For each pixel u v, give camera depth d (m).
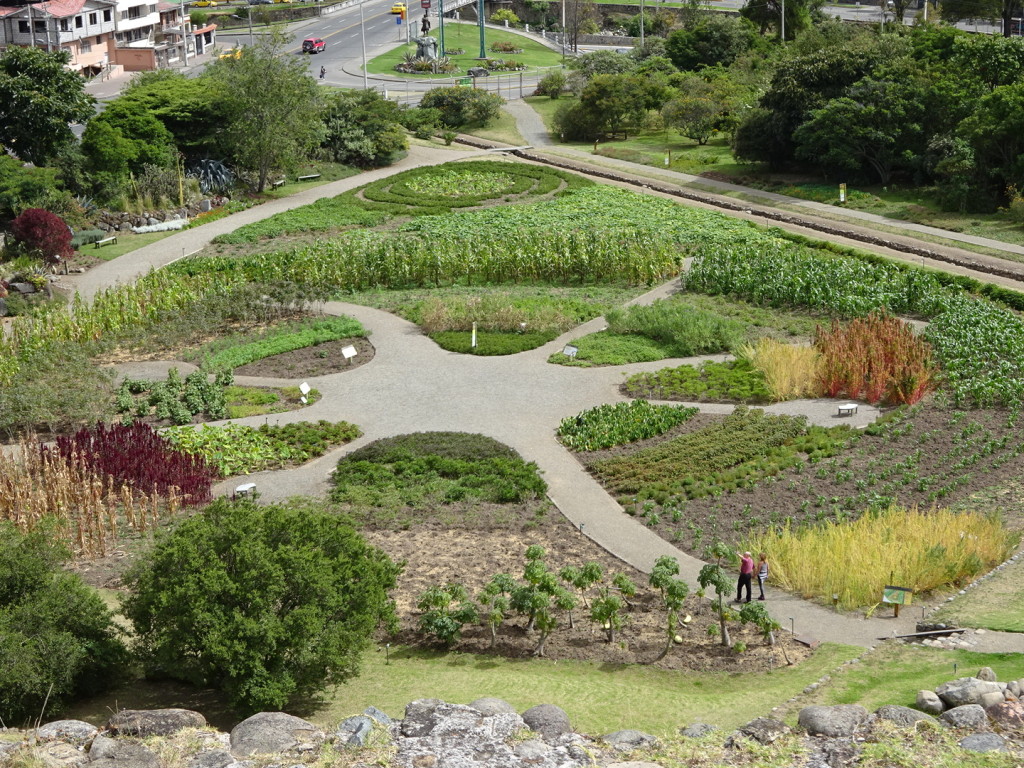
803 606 36.06
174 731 22.02
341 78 148.00
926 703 22.66
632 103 114.50
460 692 30.11
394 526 42.62
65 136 87.81
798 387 53.84
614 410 51.56
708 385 54.75
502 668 32.69
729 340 59.44
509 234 78.62
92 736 22.06
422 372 57.47
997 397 52.28
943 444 48.12
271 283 66.62
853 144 91.81
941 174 88.31
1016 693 22.58
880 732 21.12
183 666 28.30
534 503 44.66
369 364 58.62
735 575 38.28
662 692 30.08
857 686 28.17
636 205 89.12
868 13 179.75
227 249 80.44
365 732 21.47
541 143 115.62
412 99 134.62
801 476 45.78
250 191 95.50
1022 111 82.06
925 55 100.88
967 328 58.50
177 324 63.12
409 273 71.88
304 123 94.12
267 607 27.84
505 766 20.55
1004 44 94.44
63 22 134.50
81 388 53.44
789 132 97.00
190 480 45.44
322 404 54.00
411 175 100.25
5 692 26.88
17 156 87.75
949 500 43.25
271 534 30.02
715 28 139.88
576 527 42.62
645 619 35.81
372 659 33.34
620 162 106.38
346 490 45.19
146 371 58.34
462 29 189.00
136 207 87.38
